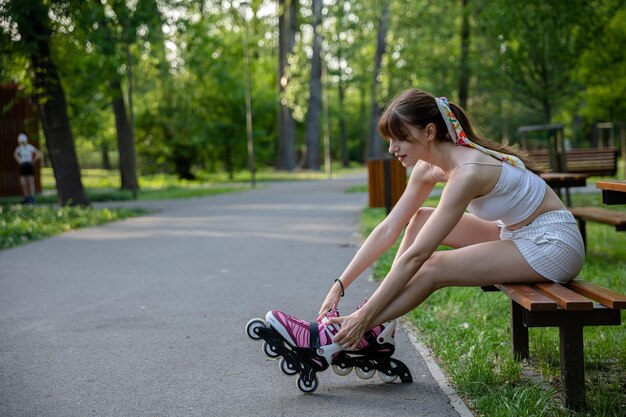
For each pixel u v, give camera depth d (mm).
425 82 23656
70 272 7441
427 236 3307
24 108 22188
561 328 3141
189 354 4305
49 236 10773
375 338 3576
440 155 3447
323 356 3488
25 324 5160
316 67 42594
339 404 3385
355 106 65000
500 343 4277
